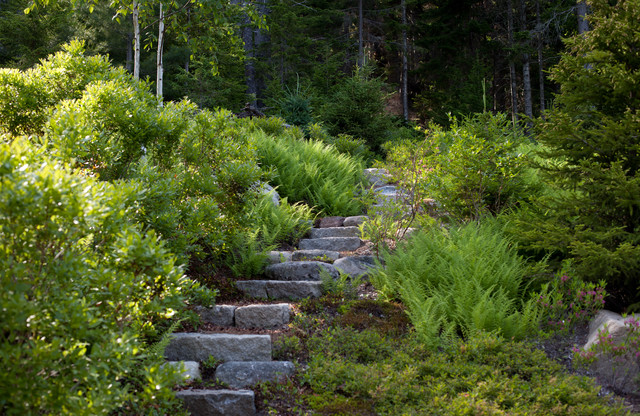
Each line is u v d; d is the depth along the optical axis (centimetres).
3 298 220
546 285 499
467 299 480
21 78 555
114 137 496
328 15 2516
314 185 896
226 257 614
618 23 496
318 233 758
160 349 368
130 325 340
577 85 524
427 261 571
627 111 470
